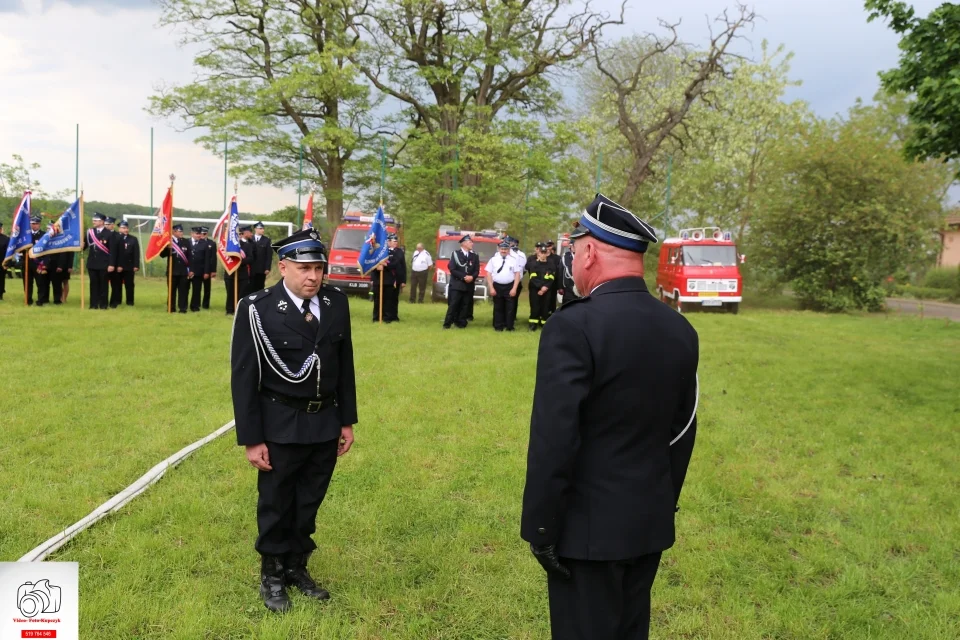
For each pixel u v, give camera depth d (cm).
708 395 876
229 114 2591
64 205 3000
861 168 2206
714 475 575
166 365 921
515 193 2719
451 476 558
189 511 464
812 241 2303
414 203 2909
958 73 797
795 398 873
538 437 227
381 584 390
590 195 3175
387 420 705
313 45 2834
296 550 378
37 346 1009
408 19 2759
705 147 3180
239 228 1498
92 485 504
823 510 515
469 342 1241
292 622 346
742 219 2864
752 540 455
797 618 366
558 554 235
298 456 359
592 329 231
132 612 347
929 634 354
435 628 352
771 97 3114
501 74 2953
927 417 793
